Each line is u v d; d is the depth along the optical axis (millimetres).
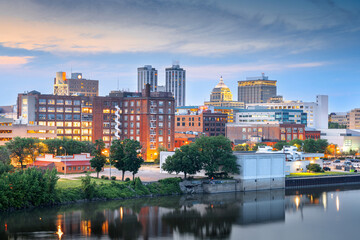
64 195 197625
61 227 167125
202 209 199750
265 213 197375
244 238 163500
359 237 166000
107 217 181375
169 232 167375
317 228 176500
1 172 194625
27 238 155250
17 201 183750
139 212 190375
